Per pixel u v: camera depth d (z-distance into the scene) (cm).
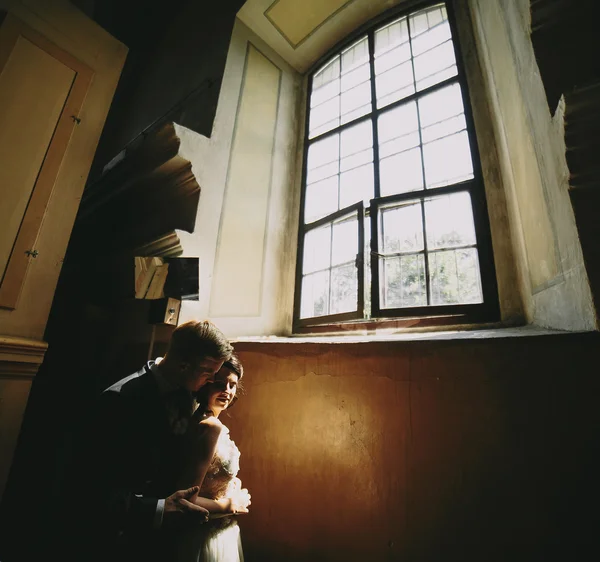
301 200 317
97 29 238
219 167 267
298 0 316
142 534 116
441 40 271
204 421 129
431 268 224
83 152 221
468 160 229
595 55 122
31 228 193
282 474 172
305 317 277
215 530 129
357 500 150
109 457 110
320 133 331
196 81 343
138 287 241
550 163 136
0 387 172
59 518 105
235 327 254
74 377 299
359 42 333
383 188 261
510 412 125
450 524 128
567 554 109
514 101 177
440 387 140
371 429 152
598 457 109
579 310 125
